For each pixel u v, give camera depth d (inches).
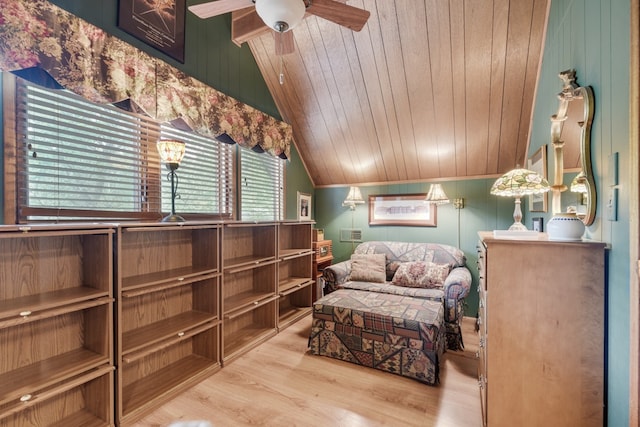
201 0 104.2
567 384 53.7
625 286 43.9
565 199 71.7
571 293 53.3
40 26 61.3
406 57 113.8
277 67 130.6
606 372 50.8
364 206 174.9
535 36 98.0
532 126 117.8
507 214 142.0
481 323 75.5
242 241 120.6
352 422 70.8
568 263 53.4
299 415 73.2
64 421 66.7
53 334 65.7
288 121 152.9
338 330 100.7
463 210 151.2
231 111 113.9
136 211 85.0
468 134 134.1
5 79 60.9
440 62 112.1
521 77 109.7
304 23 111.8
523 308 56.4
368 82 126.0
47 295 62.1
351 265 148.2
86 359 64.6
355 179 175.6
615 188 46.6
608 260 50.0
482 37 102.2
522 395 56.6
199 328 88.1
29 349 62.3
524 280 56.3
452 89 119.6
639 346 39.5
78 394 70.1
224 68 114.2
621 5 44.3
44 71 64.1
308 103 142.0
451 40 105.2
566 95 66.1
